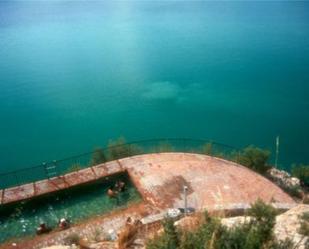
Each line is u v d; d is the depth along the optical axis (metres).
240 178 19.94
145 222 15.23
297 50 65.31
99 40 74.94
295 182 23.09
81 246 10.90
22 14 121.75
